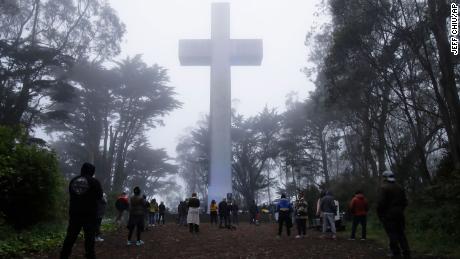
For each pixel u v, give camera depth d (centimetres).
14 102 3459
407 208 1609
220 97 4919
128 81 4656
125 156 5212
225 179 4703
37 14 3862
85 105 4656
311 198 2439
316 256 1024
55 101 3881
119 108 4822
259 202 7125
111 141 4888
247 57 5094
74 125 4741
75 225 822
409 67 2178
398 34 1897
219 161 4747
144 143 5684
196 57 5112
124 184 5453
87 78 4462
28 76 3556
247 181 5738
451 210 1240
